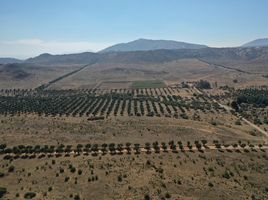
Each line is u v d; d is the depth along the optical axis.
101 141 159.25
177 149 148.50
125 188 108.44
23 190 109.38
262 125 195.62
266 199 105.06
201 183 112.94
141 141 158.88
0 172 124.00
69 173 121.81
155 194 103.81
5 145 151.88
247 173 125.50
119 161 132.88
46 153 144.75
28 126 188.38
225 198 103.38
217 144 155.00
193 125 188.38
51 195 105.12
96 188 109.31
